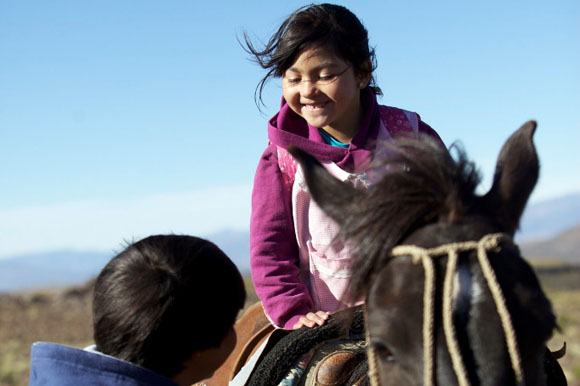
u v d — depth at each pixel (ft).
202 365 7.91
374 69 11.10
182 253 7.84
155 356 7.51
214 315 7.72
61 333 94.17
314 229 10.10
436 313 6.47
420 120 11.23
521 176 7.50
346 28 10.12
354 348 9.15
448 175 7.17
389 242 7.02
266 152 10.84
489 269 6.53
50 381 7.34
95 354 7.31
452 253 6.65
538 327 6.49
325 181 7.80
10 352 74.23
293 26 10.09
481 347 6.28
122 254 8.03
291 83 10.33
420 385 6.44
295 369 8.97
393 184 7.32
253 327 11.89
